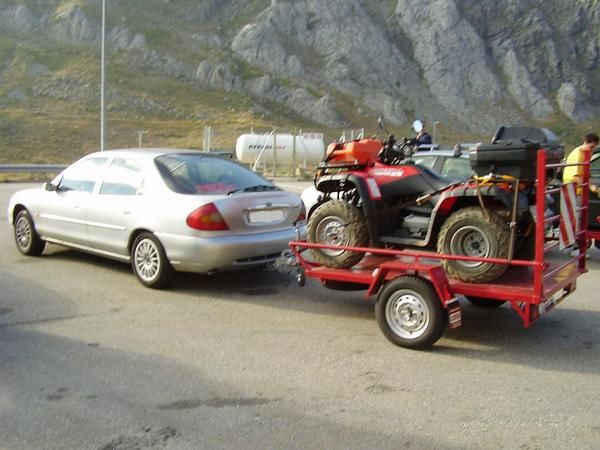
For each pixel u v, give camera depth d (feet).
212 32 331.98
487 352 19.63
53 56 282.56
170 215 25.59
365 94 310.45
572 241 20.36
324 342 20.48
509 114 321.11
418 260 20.33
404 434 14.29
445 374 17.83
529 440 14.03
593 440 14.02
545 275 19.61
